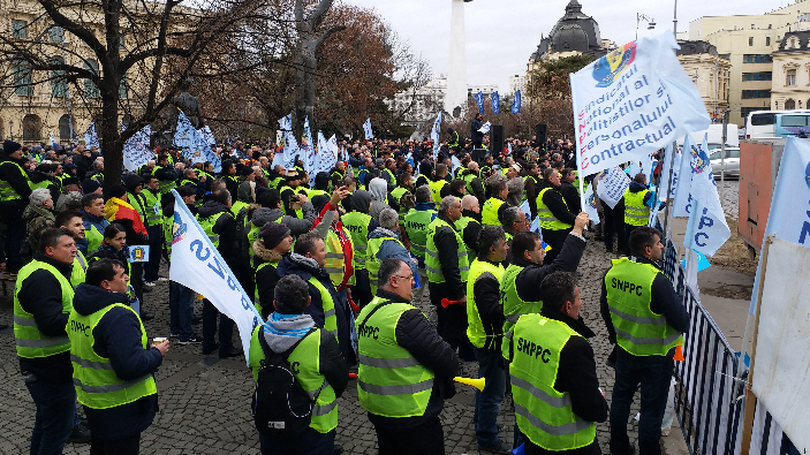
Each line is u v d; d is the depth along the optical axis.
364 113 34.91
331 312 4.67
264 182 10.91
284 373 3.29
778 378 2.64
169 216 8.02
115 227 5.24
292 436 3.28
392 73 41.97
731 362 4.00
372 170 14.74
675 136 4.32
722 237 5.60
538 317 3.34
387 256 6.11
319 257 4.78
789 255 2.58
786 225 3.85
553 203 9.14
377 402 3.52
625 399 4.49
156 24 9.07
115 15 8.48
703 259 6.34
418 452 3.51
